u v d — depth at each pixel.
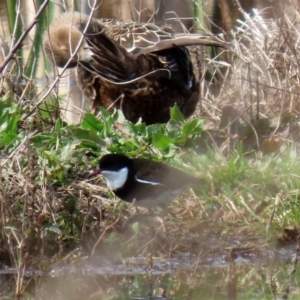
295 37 13.81
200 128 11.75
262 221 10.20
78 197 10.46
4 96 12.34
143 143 11.49
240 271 9.41
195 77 12.95
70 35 11.85
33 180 9.70
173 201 10.45
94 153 11.32
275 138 11.95
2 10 17.16
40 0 15.84
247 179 10.70
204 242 9.79
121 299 8.59
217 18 17.09
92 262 9.52
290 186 10.75
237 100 13.68
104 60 11.95
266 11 16.00
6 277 9.17
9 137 11.23
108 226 9.66
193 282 9.09
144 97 12.30
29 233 9.28
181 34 12.82
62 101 13.85
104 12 17.39
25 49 15.85
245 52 14.49
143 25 12.81
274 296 8.66
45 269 9.30
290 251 9.87
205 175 10.78
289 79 13.09
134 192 9.95
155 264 9.53
